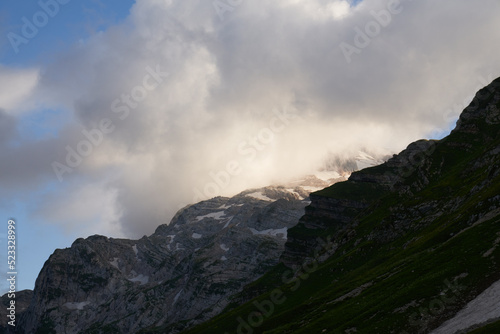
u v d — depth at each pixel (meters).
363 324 127.75
